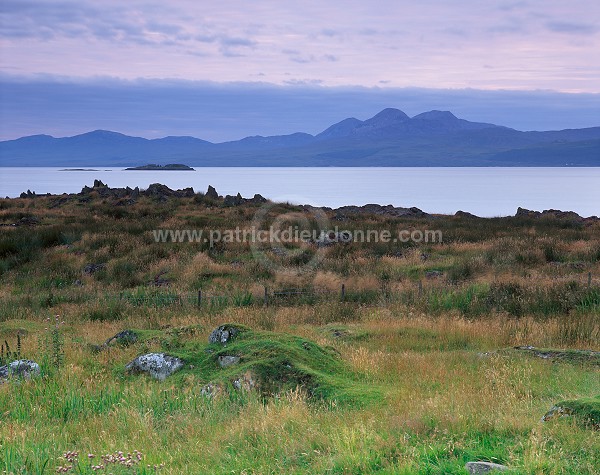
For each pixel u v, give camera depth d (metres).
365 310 19.53
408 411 8.47
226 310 19.27
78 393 10.27
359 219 43.56
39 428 8.66
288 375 10.42
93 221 39.69
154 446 7.74
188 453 7.37
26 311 20.55
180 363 11.69
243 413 8.83
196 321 17.64
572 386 10.37
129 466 6.40
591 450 6.39
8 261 28.92
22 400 9.99
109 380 11.49
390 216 46.59
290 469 6.57
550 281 22.09
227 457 7.12
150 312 19.89
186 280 25.83
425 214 49.56
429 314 18.53
